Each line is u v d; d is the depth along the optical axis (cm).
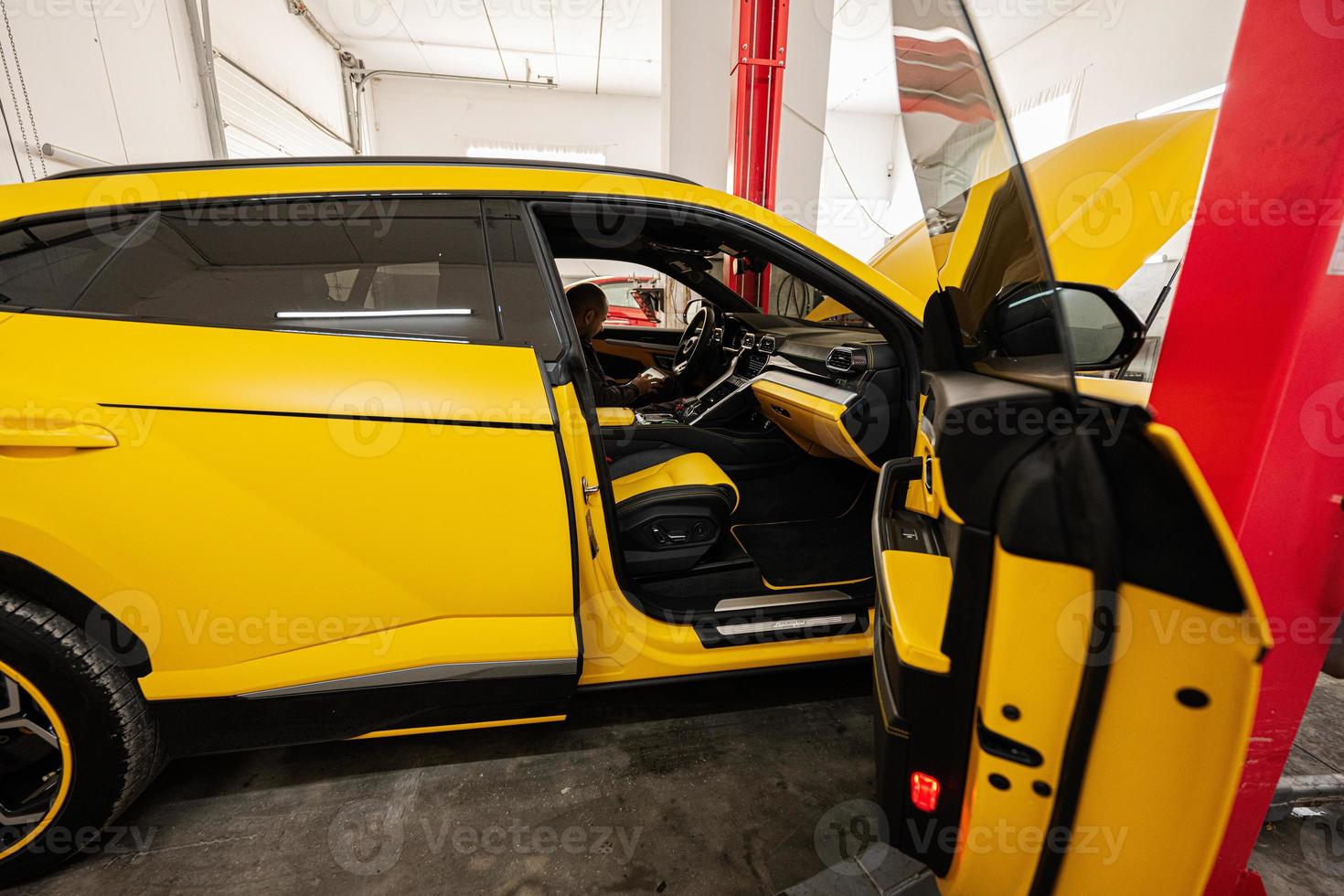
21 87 287
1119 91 645
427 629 100
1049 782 59
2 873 95
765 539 171
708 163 417
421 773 119
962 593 58
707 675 122
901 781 68
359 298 95
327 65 773
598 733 130
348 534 92
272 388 87
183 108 418
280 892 95
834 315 243
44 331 84
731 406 196
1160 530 49
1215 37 551
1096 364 99
